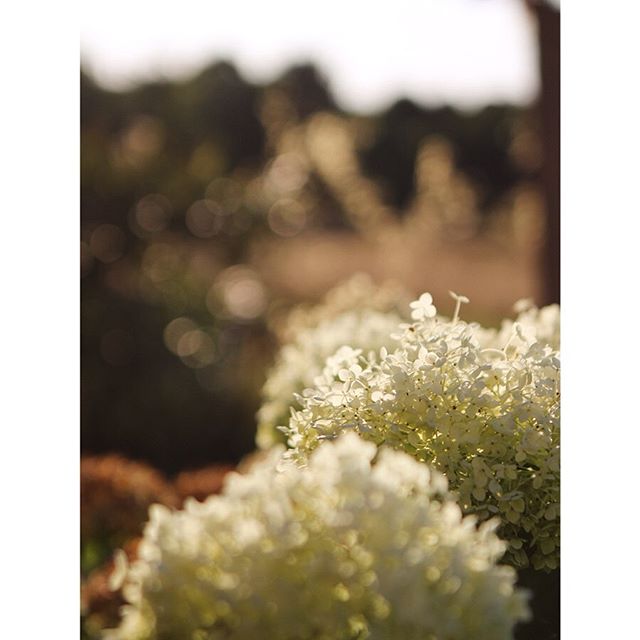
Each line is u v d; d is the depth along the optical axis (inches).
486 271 276.7
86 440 169.2
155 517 43.8
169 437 172.1
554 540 54.2
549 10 179.0
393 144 309.4
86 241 172.2
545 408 54.3
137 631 42.9
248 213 192.1
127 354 172.9
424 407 53.5
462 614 41.3
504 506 53.1
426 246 294.4
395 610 40.5
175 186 182.2
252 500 43.4
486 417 54.1
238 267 196.5
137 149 187.6
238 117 227.0
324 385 59.8
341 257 249.6
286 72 250.7
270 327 196.9
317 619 40.7
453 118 311.9
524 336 59.2
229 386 178.1
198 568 42.0
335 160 252.4
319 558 41.0
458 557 41.7
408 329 58.3
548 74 180.2
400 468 45.7
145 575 42.9
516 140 309.3
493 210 314.2
